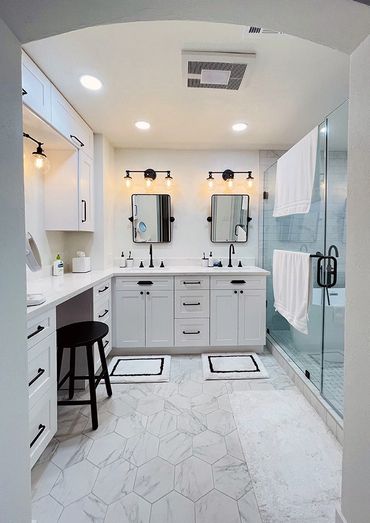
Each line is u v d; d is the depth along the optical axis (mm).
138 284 2711
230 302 2758
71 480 1322
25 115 1704
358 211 927
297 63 1685
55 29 885
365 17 820
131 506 1196
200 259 3270
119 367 2475
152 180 3197
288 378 2299
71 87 1947
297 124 2559
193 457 1462
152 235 3234
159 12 884
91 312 2186
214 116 2398
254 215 3275
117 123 2555
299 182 2096
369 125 865
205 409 1879
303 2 814
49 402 1444
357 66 922
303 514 1164
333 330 2115
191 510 1180
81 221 2465
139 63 1683
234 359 2639
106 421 1758
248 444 1552
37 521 1134
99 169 2826
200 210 3262
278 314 2877
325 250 2070
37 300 1411
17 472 884
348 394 1000
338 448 1522
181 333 2752
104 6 834
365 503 910
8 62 833
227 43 1516
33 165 2232
